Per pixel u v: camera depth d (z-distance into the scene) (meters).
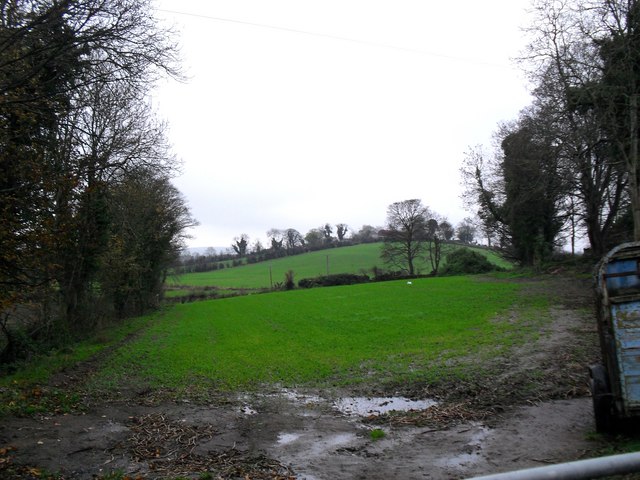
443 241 70.62
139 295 40.81
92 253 24.64
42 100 12.02
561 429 8.30
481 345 16.55
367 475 6.80
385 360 15.96
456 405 10.38
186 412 10.84
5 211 11.31
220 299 53.22
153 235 38.47
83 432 9.12
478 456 7.32
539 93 29.55
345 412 10.60
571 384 11.05
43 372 15.68
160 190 36.09
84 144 17.77
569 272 37.56
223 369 16.17
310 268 84.88
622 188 35.41
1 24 10.47
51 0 10.68
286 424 9.71
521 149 36.66
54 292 21.14
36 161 12.29
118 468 7.25
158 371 16.28
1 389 12.62
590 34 26.48
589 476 2.82
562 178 31.00
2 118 11.43
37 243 12.55
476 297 30.38
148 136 26.42
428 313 26.17
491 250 52.34
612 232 39.16
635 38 25.83
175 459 7.66
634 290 7.34
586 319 19.52
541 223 42.06
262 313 34.41
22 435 8.75
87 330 26.61
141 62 12.68
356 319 26.81
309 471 7.04
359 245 103.25
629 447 7.05
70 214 13.95
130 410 11.09
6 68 10.83
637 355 7.08
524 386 11.20
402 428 9.04
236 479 6.74
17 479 6.74
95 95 15.26
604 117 26.23
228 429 9.41
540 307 24.00
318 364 16.23
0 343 19.19
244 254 104.88
